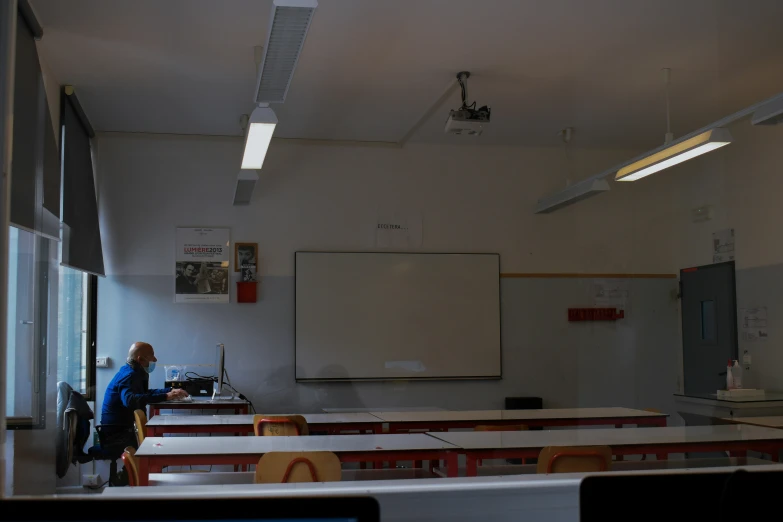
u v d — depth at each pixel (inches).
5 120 69.5
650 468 123.9
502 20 136.4
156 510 32.7
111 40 131.3
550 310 168.4
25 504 32.6
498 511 53.7
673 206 175.5
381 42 139.8
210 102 146.8
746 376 164.9
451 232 163.3
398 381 155.9
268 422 141.7
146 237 147.3
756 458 134.3
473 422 155.1
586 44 147.3
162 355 145.6
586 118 171.0
